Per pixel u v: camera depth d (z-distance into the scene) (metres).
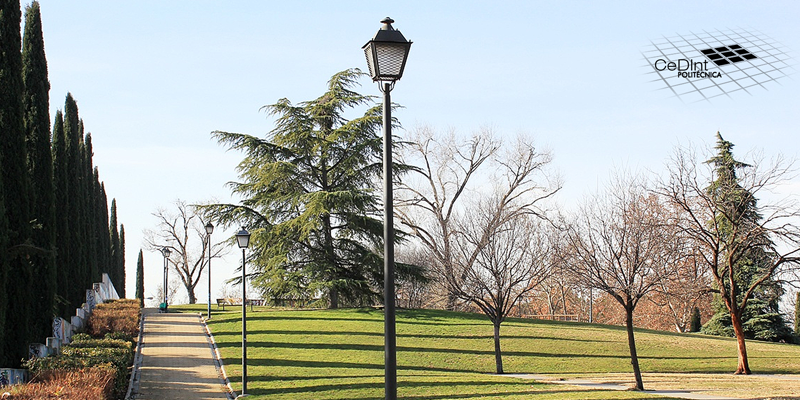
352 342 30.53
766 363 30.58
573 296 68.12
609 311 65.19
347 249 41.66
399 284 42.69
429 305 58.34
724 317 45.69
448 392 19.69
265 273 39.44
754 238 28.75
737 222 28.98
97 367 17.31
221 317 38.84
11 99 20.62
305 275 39.03
